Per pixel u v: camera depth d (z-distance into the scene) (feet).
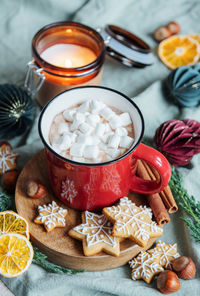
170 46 2.27
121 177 1.48
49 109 1.50
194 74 1.97
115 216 1.50
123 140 1.44
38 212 1.58
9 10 2.37
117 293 1.54
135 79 2.17
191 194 1.75
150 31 2.37
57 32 1.94
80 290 1.57
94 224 1.53
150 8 2.43
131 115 1.53
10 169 1.74
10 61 2.23
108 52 2.03
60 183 1.52
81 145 1.42
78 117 1.48
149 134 1.94
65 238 1.53
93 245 1.48
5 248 1.49
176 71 1.99
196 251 1.60
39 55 1.81
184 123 1.84
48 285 1.54
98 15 2.33
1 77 2.17
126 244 1.52
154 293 1.53
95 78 1.86
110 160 1.43
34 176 1.68
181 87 1.96
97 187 1.48
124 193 1.57
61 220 1.55
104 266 1.56
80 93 1.55
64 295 1.57
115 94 1.54
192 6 2.43
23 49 2.27
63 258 1.53
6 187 1.74
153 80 2.17
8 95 1.83
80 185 1.48
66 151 1.45
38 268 1.59
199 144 1.74
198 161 1.83
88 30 1.90
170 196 1.61
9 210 1.61
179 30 2.30
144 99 2.01
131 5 2.43
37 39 1.87
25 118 1.86
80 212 1.60
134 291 1.53
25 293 1.54
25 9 2.38
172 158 1.77
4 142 1.82
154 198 1.58
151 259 1.57
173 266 1.56
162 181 1.48
